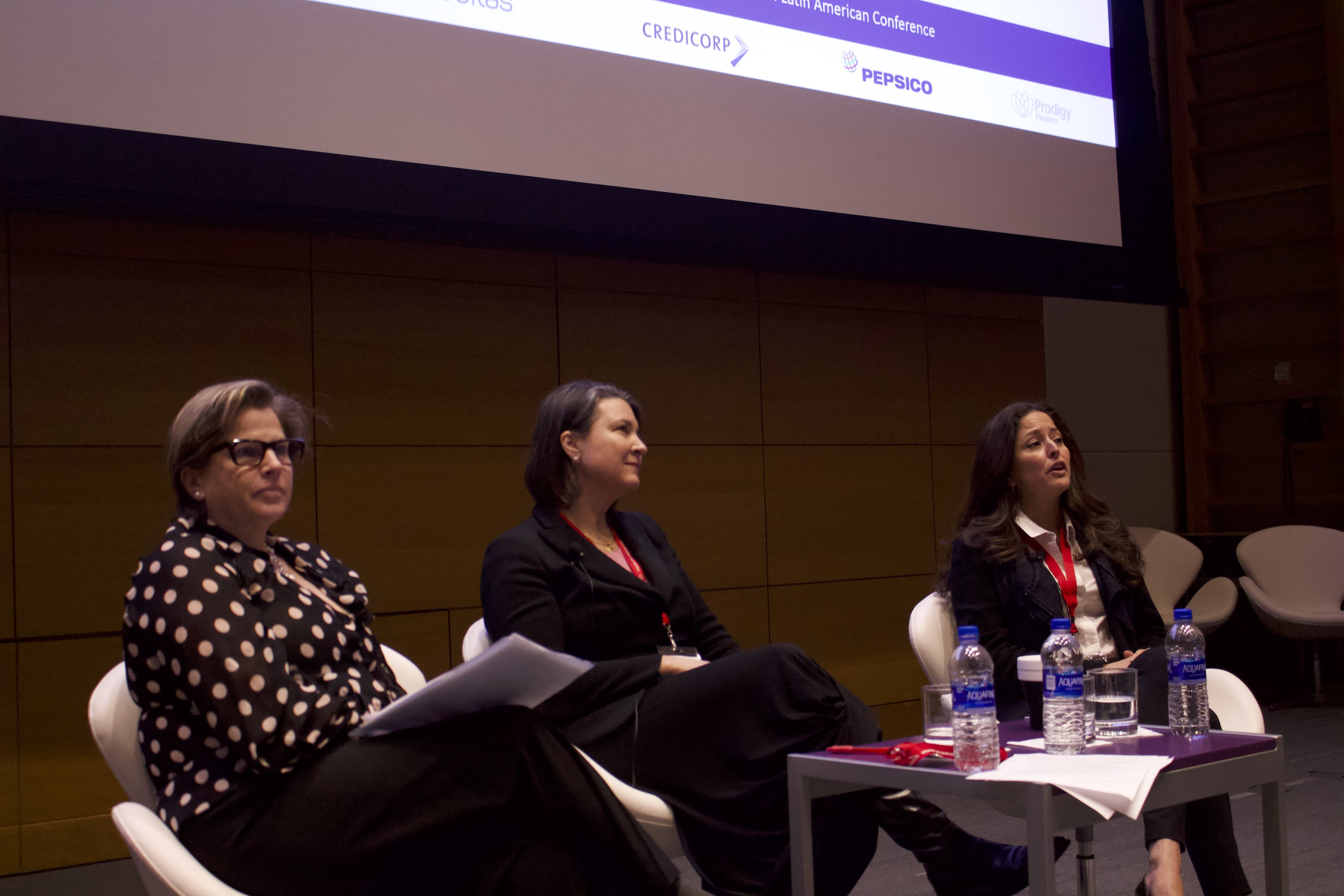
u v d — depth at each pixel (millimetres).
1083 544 2568
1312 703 5242
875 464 4562
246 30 3074
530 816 1628
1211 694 2225
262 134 3088
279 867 1513
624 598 2258
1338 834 2996
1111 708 1828
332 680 1688
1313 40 6168
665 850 1944
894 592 4570
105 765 3107
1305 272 6191
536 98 3514
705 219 3824
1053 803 1433
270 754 1527
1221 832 2066
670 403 4094
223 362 3305
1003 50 4605
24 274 3053
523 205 3477
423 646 3572
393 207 3266
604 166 3629
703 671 2062
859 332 4559
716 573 4145
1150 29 6469
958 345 4828
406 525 3562
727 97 3889
